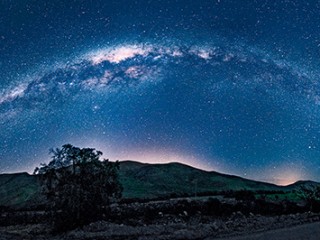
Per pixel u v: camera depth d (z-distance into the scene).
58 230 29.05
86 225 29.05
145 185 116.38
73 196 29.77
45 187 31.45
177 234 22.27
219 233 22.75
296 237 19.05
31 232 29.47
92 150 32.31
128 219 33.34
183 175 137.62
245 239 19.41
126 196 94.75
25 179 116.06
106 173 32.34
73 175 30.89
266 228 24.75
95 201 31.14
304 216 34.31
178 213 37.72
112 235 24.25
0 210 51.31
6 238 26.30
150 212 36.88
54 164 30.98
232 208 40.41
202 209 39.06
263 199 47.47
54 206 29.70
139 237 22.50
